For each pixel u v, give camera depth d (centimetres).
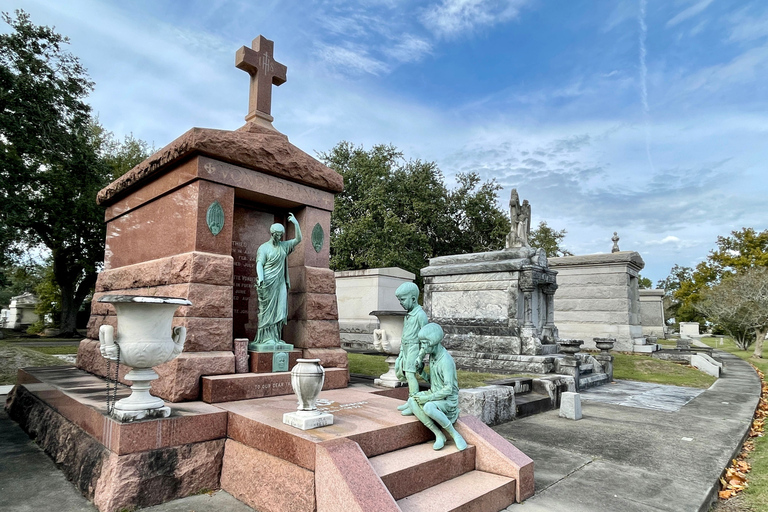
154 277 668
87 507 408
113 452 419
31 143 1606
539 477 520
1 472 496
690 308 3812
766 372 1633
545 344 1335
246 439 454
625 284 1930
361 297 1959
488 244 3578
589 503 445
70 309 2541
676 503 447
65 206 2142
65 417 560
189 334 579
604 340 1440
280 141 730
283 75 806
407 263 2828
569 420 840
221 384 558
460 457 459
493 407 788
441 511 365
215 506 416
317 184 788
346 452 366
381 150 3306
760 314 2047
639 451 635
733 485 533
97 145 2459
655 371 1527
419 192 3238
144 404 438
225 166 655
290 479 386
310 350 726
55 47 1678
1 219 1642
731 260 3375
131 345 427
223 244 641
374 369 1076
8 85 1545
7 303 4288
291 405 534
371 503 327
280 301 688
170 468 433
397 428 451
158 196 702
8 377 1060
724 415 894
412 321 562
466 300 1391
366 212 2981
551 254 4234
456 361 1327
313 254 782
